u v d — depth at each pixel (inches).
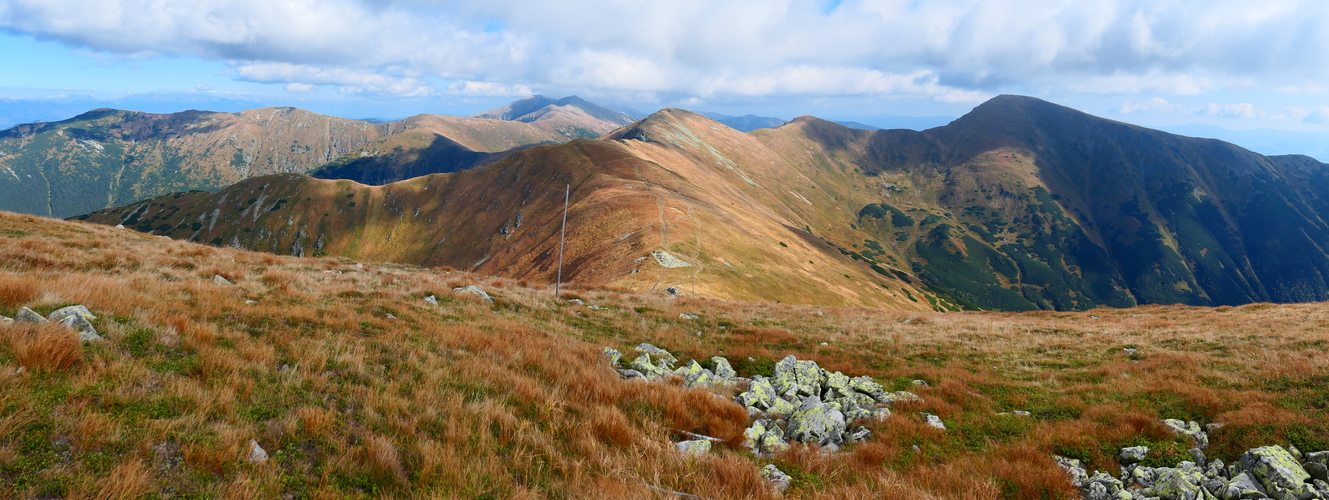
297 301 628.4
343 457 272.4
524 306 929.5
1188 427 439.2
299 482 251.6
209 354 355.6
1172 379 594.9
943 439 434.3
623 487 289.3
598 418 378.9
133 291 498.9
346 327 514.6
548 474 300.8
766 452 398.3
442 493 259.6
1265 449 365.1
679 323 987.9
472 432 327.9
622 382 492.1
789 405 536.1
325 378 359.3
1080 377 661.3
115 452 241.4
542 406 388.5
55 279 521.0
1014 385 620.4
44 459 225.3
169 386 302.7
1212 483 347.6
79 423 247.1
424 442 301.7
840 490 321.7
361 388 358.3
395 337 501.7
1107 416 474.9
